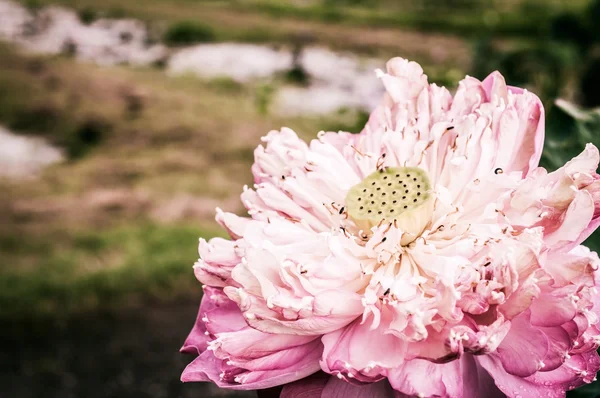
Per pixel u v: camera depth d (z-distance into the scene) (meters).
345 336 0.75
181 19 7.70
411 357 0.70
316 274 0.77
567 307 0.69
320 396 0.76
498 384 0.71
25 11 7.94
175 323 4.95
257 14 7.73
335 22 7.46
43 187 6.00
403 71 0.93
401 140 0.89
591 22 4.72
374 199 0.84
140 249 5.40
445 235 0.80
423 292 0.75
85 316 5.07
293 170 0.89
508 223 0.76
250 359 0.77
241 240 0.82
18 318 5.04
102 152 6.32
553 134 1.13
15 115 6.71
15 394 4.44
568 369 0.72
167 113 6.63
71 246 5.45
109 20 7.80
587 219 0.72
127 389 4.46
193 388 4.42
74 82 6.94
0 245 5.44
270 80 6.81
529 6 7.00
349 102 6.20
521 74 4.19
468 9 7.15
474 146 0.83
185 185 5.92
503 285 0.69
